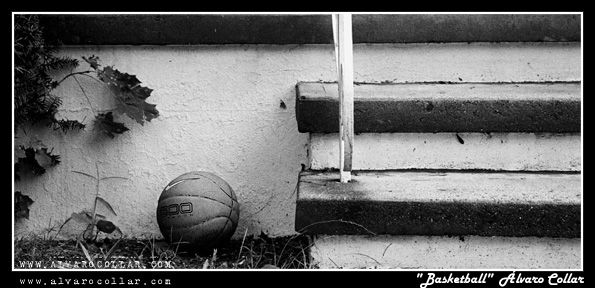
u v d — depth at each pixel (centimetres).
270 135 313
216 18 309
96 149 314
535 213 244
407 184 262
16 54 304
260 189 313
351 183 264
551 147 286
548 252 252
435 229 246
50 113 309
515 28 313
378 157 288
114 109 312
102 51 313
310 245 255
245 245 301
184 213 276
